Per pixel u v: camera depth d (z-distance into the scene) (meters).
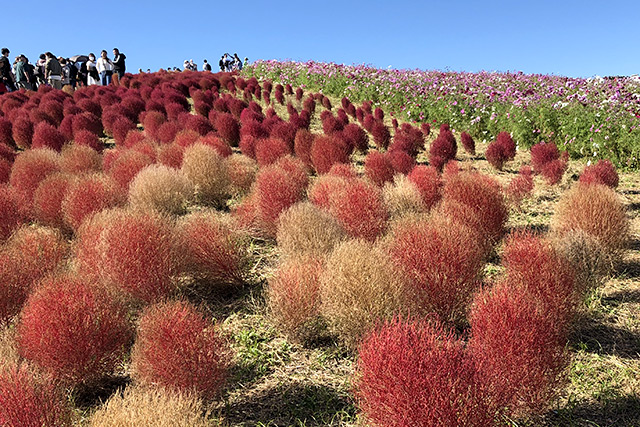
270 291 3.99
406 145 10.08
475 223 5.04
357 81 22.44
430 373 2.36
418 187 6.61
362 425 2.79
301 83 25.45
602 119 11.40
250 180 7.75
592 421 2.94
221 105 16.80
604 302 4.39
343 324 3.55
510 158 10.48
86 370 3.15
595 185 5.51
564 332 3.65
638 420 2.95
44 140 10.41
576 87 16.16
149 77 25.81
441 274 3.73
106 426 2.30
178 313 3.14
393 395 2.37
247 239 5.70
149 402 2.48
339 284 3.54
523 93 15.98
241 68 34.72
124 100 15.87
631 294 4.53
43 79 22.91
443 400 2.32
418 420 2.32
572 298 3.79
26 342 3.13
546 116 12.74
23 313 3.31
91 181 5.97
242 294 4.59
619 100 12.32
